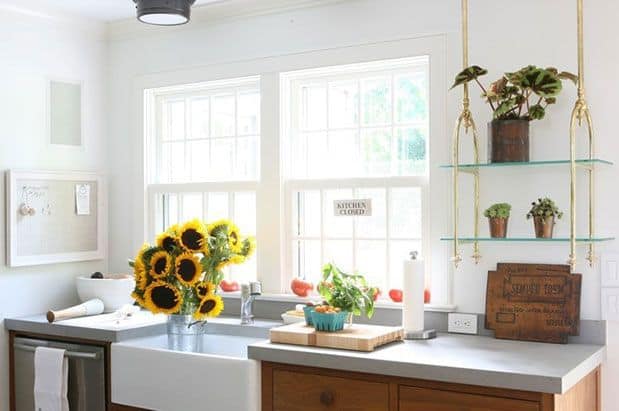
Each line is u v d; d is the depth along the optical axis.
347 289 3.18
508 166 3.28
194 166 4.44
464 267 3.44
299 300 3.85
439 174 3.50
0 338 4.04
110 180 4.61
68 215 4.37
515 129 3.12
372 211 3.73
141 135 4.50
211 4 4.11
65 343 3.82
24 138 4.18
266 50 4.02
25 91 4.18
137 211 4.52
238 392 3.12
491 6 3.38
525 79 3.06
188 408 3.27
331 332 3.13
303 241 4.01
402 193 3.73
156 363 3.38
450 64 3.48
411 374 2.76
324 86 3.98
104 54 4.61
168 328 3.59
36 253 4.19
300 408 3.04
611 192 3.12
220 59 4.19
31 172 4.16
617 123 3.10
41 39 4.27
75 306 4.38
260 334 3.75
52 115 4.33
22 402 4.01
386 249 3.75
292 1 3.90
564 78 3.11
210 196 4.36
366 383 2.88
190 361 3.26
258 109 4.21
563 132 3.21
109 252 4.61
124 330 3.63
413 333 3.28
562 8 3.23
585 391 2.91
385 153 3.80
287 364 3.07
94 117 4.57
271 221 4.00
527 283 3.25
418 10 3.55
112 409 3.60
